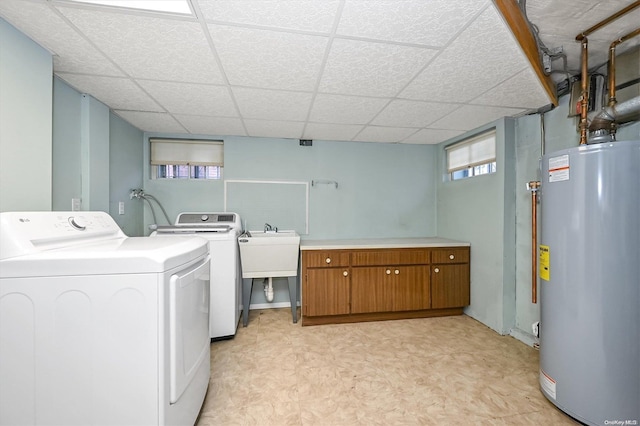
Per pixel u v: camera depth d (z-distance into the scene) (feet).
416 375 6.15
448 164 10.96
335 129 9.18
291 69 5.34
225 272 7.77
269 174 10.26
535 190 6.81
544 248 5.29
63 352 3.44
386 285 8.99
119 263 3.52
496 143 8.31
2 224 3.49
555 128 6.97
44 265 3.39
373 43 4.52
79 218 4.76
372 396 5.46
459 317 9.41
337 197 10.76
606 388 4.44
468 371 6.30
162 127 8.94
